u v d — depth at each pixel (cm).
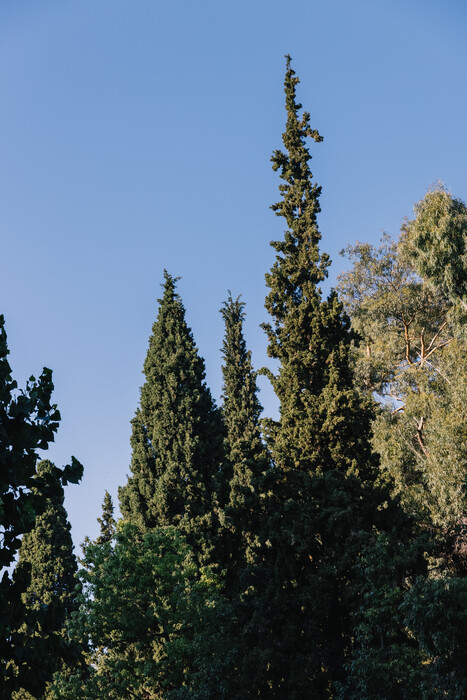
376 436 3962
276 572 2130
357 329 5344
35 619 926
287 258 2938
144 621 2502
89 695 2483
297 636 2008
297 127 3216
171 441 3591
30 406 970
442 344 5506
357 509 2216
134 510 3441
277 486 2306
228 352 4466
